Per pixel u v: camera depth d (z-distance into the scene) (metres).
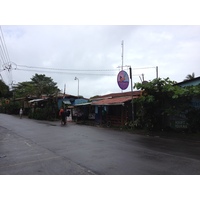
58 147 10.55
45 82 61.59
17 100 54.56
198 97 15.14
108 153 8.98
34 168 7.00
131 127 18.44
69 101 35.47
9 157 8.80
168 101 16.47
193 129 15.02
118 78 18.44
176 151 9.36
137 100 17.36
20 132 17.02
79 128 19.58
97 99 31.41
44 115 32.03
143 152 9.15
